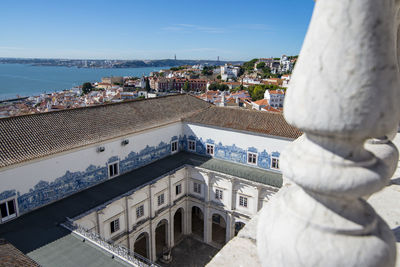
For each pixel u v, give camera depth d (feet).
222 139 107.04
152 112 111.65
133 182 88.58
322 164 5.78
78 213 70.54
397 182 21.08
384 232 6.15
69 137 79.87
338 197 5.92
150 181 89.71
